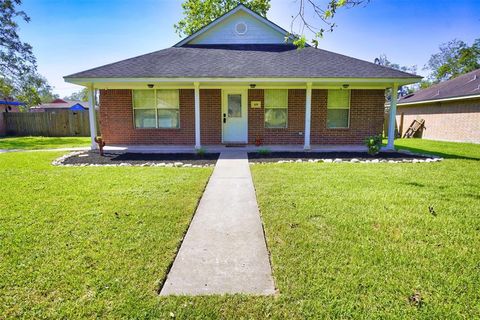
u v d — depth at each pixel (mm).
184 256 2672
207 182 5438
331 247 2809
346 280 2260
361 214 3693
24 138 16844
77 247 2795
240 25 11867
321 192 4660
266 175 5922
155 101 10922
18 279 2260
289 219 3518
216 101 10906
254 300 2043
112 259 2574
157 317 1874
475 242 2938
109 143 11102
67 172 6285
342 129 10977
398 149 10242
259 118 10977
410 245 2863
